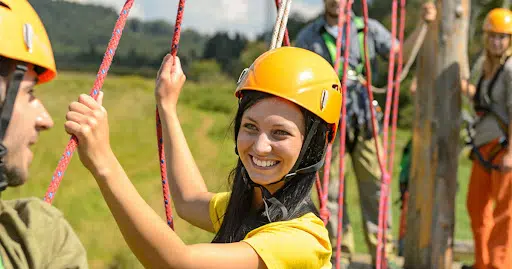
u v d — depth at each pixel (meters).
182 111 29.77
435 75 4.96
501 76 4.66
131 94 31.12
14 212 1.40
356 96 4.51
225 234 1.99
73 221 8.41
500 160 4.66
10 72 1.30
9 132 1.30
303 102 1.82
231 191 2.06
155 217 1.52
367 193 4.60
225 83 54.44
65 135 14.77
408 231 5.15
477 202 4.82
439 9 4.89
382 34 4.64
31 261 1.36
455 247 6.16
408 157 5.67
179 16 2.12
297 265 1.76
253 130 1.86
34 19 1.38
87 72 59.03
